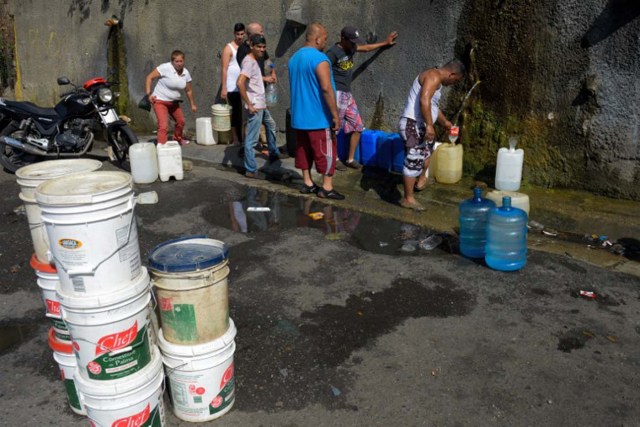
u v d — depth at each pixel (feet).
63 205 7.72
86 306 8.09
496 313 12.96
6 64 45.73
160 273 8.89
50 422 9.84
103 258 8.10
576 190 19.88
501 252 14.92
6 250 17.43
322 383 10.71
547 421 9.61
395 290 14.16
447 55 21.97
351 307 13.41
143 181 24.31
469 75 21.58
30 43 42.98
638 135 18.06
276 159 25.90
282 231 18.49
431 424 9.59
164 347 9.35
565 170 19.97
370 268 15.44
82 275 8.09
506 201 14.76
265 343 12.03
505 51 20.39
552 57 19.34
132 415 8.69
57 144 25.76
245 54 25.99
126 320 8.39
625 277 14.56
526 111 20.40
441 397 10.24
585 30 18.43
